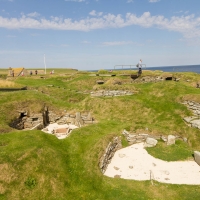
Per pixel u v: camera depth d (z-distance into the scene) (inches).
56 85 1330.0
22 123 810.2
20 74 1962.4
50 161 449.4
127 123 714.2
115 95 980.6
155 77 1160.2
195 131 667.4
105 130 645.9
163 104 853.2
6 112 763.4
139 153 574.9
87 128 636.7
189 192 405.7
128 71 1384.1
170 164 513.7
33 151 454.3
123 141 628.1
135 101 888.9
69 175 438.0
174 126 721.6
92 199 389.4
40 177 407.5
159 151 575.2
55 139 547.8
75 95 1144.2
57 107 894.4
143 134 646.5
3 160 413.1
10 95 868.6
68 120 869.2
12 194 366.9
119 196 397.4
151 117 799.1
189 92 890.7
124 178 459.2
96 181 431.8
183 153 555.8
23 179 395.2
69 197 389.1
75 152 513.0
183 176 461.1
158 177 459.8
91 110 885.8
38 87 1179.9
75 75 1567.4
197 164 510.6
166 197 394.3
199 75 1221.1
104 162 501.4
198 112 751.7
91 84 1328.7
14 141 493.4
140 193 404.8
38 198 373.1
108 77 1334.9
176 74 1229.7
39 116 823.7
